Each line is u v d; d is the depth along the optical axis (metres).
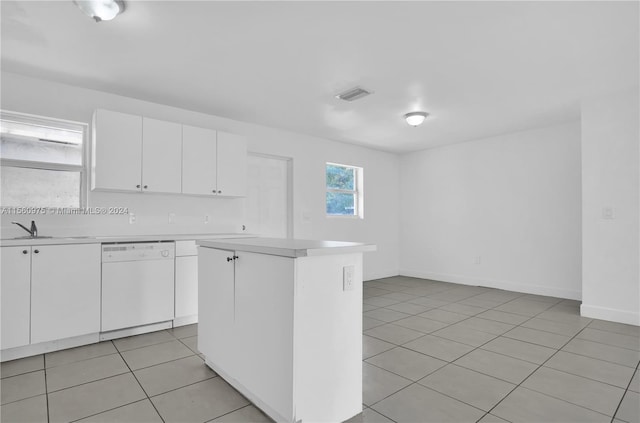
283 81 3.17
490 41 2.48
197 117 4.04
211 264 2.30
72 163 3.24
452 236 5.71
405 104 3.78
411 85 3.26
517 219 4.97
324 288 1.72
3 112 2.95
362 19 2.22
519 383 2.18
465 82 3.21
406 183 6.40
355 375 1.83
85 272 2.77
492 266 5.23
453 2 2.05
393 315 3.74
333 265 1.76
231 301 2.08
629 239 3.43
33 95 3.05
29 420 1.76
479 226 5.38
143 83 3.21
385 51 2.63
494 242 5.21
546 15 2.16
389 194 6.33
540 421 1.77
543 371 2.35
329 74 3.04
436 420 1.78
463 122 4.49
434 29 2.33
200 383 2.16
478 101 3.71
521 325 3.38
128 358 2.54
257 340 1.85
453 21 2.24
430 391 2.08
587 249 3.67
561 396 2.02
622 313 3.45
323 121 4.43
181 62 2.80
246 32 2.37
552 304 4.22
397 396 2.02
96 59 2.74
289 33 2.38
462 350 2.73
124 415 1.81
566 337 3.03
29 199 3.06
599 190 3.60
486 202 5.30
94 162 3.10
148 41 2.48
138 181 3.26
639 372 2.33
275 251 1.69
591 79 3.14
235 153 3.96
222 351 2.17
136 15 2.16
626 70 2.95
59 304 2.65
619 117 3.48
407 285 5.44
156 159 3.37
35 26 2.28
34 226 2.92
